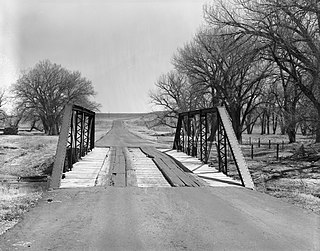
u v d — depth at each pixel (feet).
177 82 172.35
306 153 80.02
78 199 25.34
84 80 211.61
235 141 37.14
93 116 66.08
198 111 53.36
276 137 204.85
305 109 81.10
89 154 57.62
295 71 76.28
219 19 88.12
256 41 75.46
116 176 35.45
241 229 18.58
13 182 46.70
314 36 64.85
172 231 18.10
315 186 38.50
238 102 127.34
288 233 17.99
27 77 194.08
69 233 17.60
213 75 125.08
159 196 26.76
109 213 21.52
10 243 16.10
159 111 186.09
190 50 132.36
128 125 378.12
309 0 60.80
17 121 206.39
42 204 23.80
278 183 41.60
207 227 18.86
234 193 28.35
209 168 44.04
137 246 15.84
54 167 32.07
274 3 66.28
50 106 199.93
